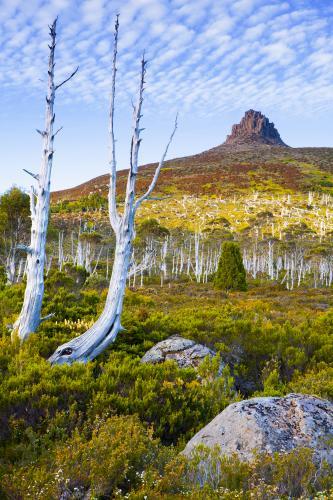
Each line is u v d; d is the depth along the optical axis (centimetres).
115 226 827
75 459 369
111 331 788
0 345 731
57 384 554
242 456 388
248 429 416
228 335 960
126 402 530
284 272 6600
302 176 15625
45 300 1198
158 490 346
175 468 366
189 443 451
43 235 839
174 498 328
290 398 480
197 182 14962
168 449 427
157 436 514
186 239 8231
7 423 486
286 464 354
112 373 638
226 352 881
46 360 698
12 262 2772
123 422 453
